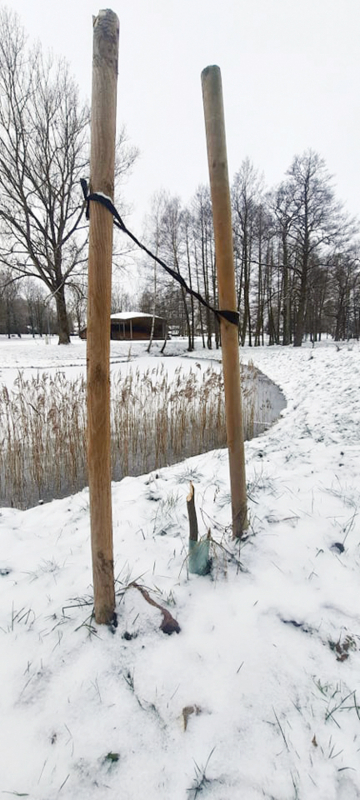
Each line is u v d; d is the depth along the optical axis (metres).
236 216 21.70
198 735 0.95
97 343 1.15
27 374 9.41
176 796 0.83
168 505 2.34
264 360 14.31
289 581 1.50
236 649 1.19
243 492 1.78
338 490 2.29
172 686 1.08
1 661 1.19
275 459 3.06
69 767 0.89
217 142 1.46
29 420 3.96
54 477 3.84
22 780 0.87
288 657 1.16
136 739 0.95
